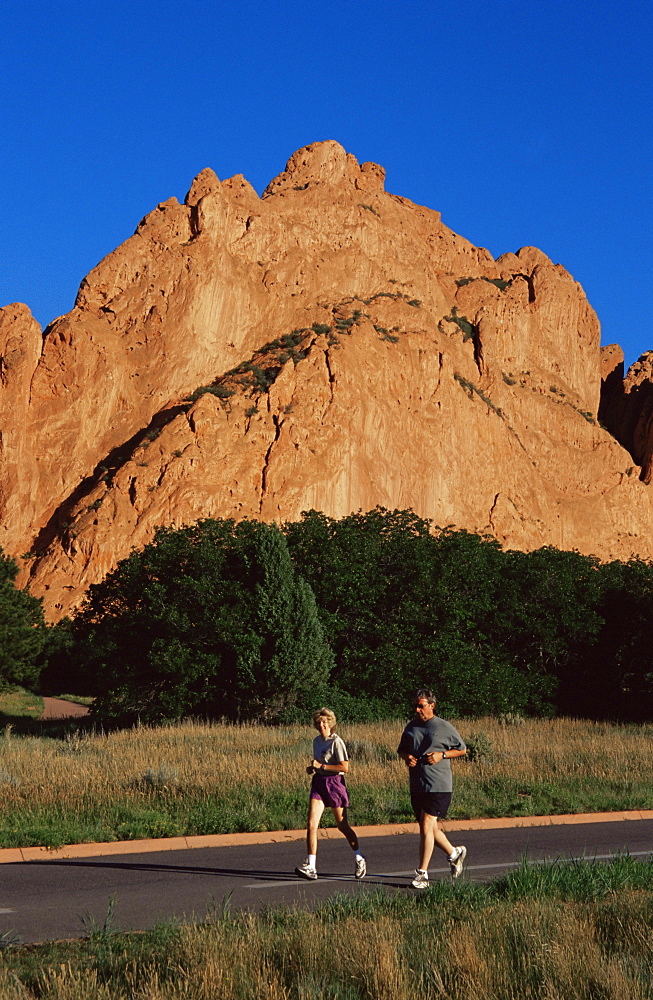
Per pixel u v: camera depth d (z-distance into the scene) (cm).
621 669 3919
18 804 1359
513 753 2011
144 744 2164
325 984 642
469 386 10181
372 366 9100
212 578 3400
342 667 3569
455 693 3450
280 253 10194
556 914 777
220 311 9519
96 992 620
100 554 7588
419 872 932
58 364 8912
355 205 11031
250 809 1384
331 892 931
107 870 1048
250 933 714
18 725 3625
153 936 745
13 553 8194
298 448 8319
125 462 8300
